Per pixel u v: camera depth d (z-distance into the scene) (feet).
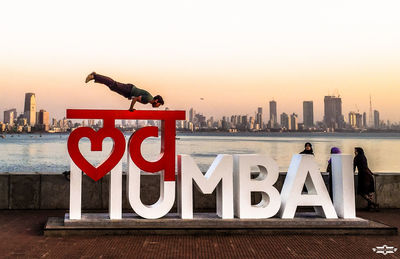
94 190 33.76
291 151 331.77
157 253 20.57
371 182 34.09
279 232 25.18
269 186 26.48
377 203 35.68
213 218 26.11
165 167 26.30
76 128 25.40
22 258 19.39
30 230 25.43
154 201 34.55
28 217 29.89
